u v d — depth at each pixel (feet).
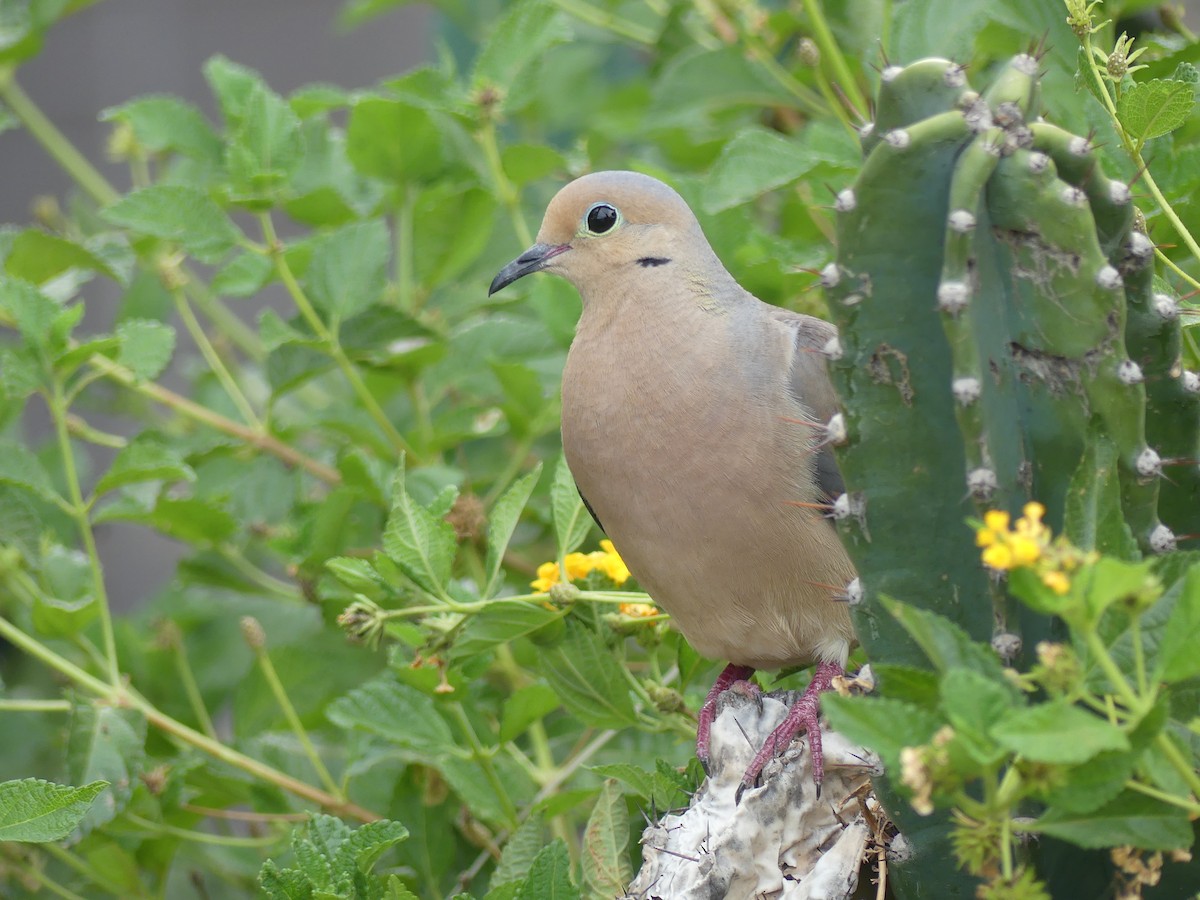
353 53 58.08
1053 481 15.31
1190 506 16.49
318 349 30.04
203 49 58.08
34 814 18.44
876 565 15.44
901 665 14.74
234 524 29.84
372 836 18.89
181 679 31.07
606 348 23.03
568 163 32.63
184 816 26.91
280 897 18.17
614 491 22.65
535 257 24.29
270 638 33.99
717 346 22.36
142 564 53.78
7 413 33.40
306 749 26.58
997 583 14.78
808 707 20.59
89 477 35.91
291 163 29.86
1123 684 12.67
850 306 14.79
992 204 14.53
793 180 25.82
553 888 17.70
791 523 21.91
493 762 26.30
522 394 29.60
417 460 30.68
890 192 14.37
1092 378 14.65
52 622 26.96
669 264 23.20
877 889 18.16
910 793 13.28
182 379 51.78
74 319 27.14
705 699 25.38
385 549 22.59
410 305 33.09
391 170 32.45
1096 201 14.75
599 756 26.71
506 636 22.85
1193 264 23.65
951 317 13.75
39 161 57.47
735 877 19.07
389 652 27.91
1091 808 12.85
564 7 36.47
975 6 26.37
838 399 15.15
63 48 57.67
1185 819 13.43
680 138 33.78
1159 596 13.16
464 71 41.50
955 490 15.12
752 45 31.07
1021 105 14.35
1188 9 40.47
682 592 22.89
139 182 37.93
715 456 21.89
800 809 19.20
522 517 29.40
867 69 29.25
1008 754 13.30
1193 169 22.48
